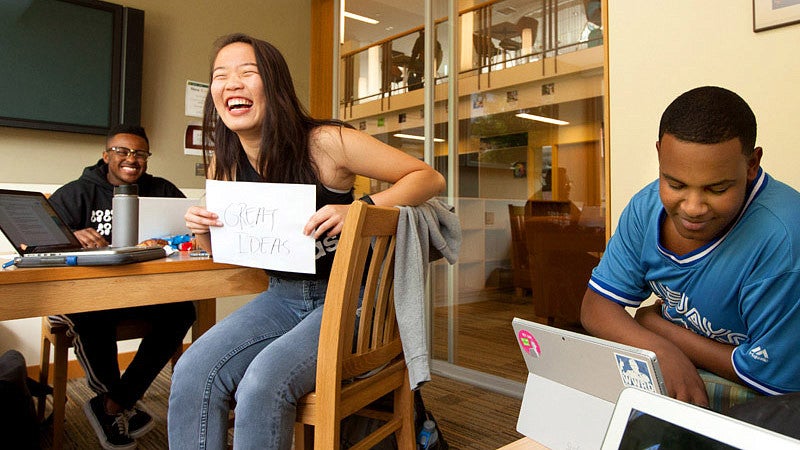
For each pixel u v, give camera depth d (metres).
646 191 0.99
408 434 1.30
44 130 2.67
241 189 1.21
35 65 2.62
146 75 3.03
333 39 3.58
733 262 0.82
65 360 1.80
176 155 3.14
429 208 1.29
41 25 2.64
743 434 0.37
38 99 2.62
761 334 0.80
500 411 2.22
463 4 2.80
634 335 0.92
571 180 2.36
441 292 2.91
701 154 0.67
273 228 1.19
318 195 1.29
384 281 1.18
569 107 2.36
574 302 2.37
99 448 1.86
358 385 1.13
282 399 1.02
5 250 2.53
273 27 3.56
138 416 1.86
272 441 1.01
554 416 0.69
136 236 1.49
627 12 1.85
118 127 2.27
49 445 1.87
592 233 2.29
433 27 2.93
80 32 2.74
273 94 1.23
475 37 2.75
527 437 0.73
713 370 0.89
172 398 1.11
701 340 0.91
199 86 3.23
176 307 1.91
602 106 2.23
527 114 2.53
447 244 1.35
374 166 1.27
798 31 1.46
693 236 0.77
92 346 1.76
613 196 1.90
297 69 3.69
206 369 1.10
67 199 2.19
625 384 0.59
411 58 3.06
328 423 1.04
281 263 1.20
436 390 2.52
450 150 2.87
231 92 1.23
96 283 1.22
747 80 1.57
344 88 3.51
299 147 1.26
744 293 0.81
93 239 1.86
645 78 1.80
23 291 1.12
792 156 1.48
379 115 3.26
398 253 1.17
